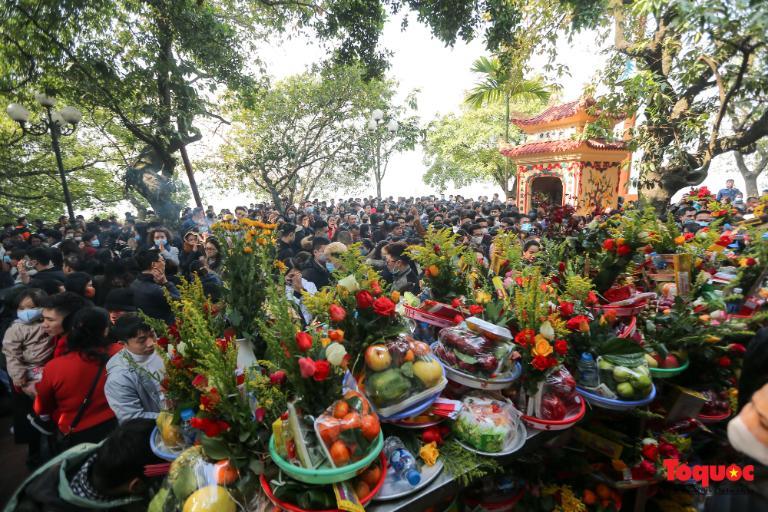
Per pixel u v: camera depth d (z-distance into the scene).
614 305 2.16
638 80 5.89
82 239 7.75
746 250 2.84
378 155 23.16
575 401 1.87
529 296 1.88
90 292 3.89
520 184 15.00
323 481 1.28
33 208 15.16
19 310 3.26
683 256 2.31
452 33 7.21
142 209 14.61
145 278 3.91
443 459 1.63
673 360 2.18
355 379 1.67
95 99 9.43
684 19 4.21
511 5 6.84
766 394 1.11
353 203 20.31
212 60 9.93
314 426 1.35
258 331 2.06
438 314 2.21
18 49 8.82
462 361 1.84
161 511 1.38
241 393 1.44
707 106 6.47
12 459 3.61
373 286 1.81
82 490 1.58
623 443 2.04
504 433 1.66
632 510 2.25
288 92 16.69
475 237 6.37
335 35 9.16
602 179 13.20
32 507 1.54
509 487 2.00
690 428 2.26
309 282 4.41
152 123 10.22
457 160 24.02
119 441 1.63
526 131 14.89
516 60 7.88
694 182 6.71
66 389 2.42
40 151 14.23
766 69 4.98
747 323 2.23
